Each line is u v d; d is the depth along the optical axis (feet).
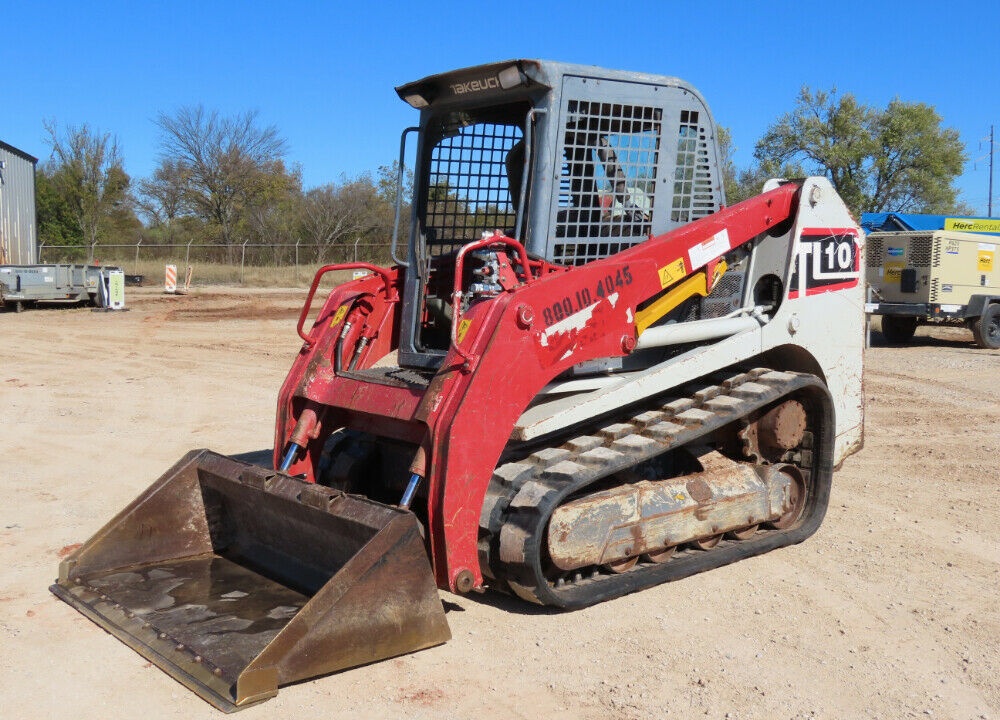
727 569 17.94
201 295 93.25
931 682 13.34
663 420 17.29
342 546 14.47
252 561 16.69
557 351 15.46
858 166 141.08
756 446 19.72
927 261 55.11
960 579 17.69
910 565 18.42
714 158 18.90
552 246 16.56
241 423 30.94
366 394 16.30
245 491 15.90
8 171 93.76
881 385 41.75
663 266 17.15
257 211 177.06
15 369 42.09
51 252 133.80
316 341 18.13
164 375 41.04
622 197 17.51
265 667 12.09
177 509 16.75
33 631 14.32
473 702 12.35
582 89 16.63
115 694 12.37
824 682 13.24
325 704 12.16
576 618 15.31
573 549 15.06
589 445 16.14
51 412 32.07
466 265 17.72
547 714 12.09
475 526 14.62
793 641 14.62
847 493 23.71
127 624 14.11
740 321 18.99
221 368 43.47
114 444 27.61
